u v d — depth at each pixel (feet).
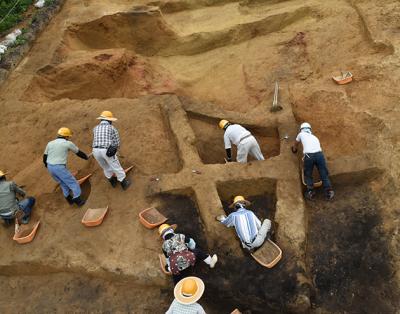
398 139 23.84
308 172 22.12
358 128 25.54
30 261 21.22
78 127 28.60
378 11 34.83
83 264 20.72
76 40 38.58
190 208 22.71
